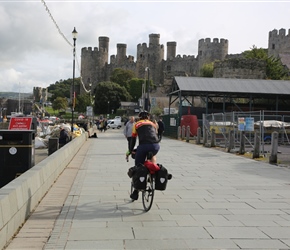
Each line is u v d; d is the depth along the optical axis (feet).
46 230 19.86
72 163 50.01
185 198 28.45
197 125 119.34
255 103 162.20
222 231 20.11
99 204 26.27
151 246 17.67
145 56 418.72
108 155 62.44
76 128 114.32
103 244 17.88
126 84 402.72
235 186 33.65
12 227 18.56
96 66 447.83
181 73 260.83
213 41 360.28
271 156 50.98
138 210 24.66
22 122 67.00
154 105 191.11
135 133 26.02
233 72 211.82
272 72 233.76
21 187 20.94
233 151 66.69
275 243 18.22
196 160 54.65
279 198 28.60
